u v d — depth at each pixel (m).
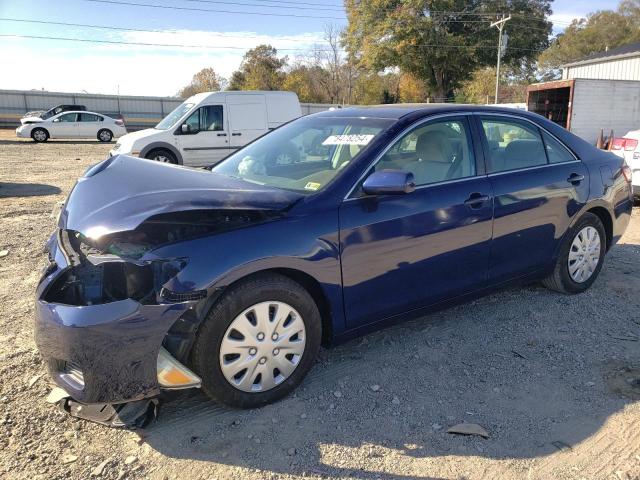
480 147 3.93
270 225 2.94
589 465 2.63
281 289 2.96
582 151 4.64
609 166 4.76
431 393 3.24
